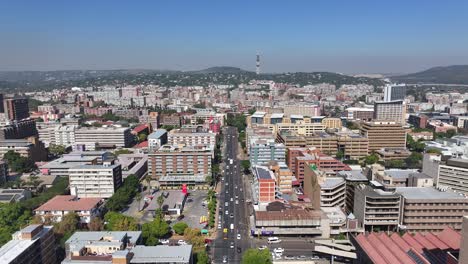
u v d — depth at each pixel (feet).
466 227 532.73
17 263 631.56
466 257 535.19
